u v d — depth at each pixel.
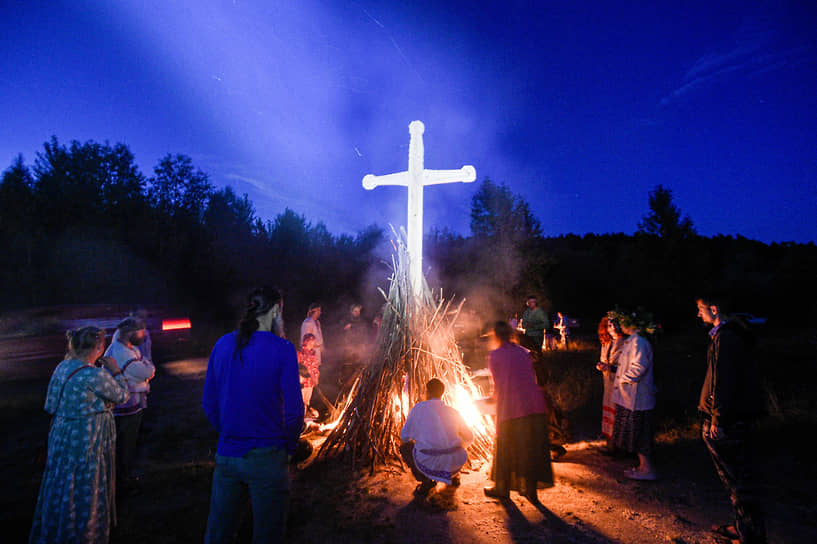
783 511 3.63
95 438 3.17
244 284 21.34
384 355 5.24
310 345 6.15
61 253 25.34
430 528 3.49
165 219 28.05
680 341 16.09
